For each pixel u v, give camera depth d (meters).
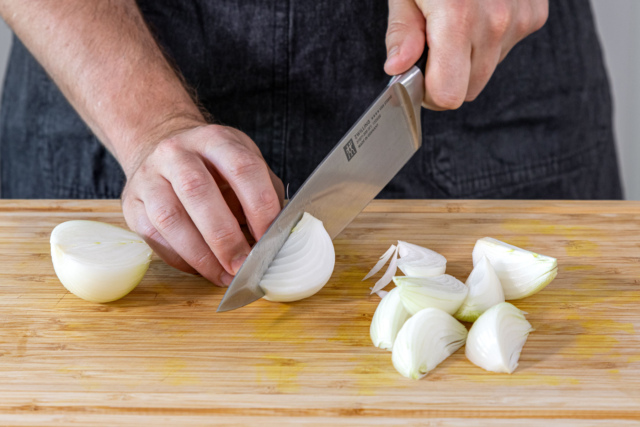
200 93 0.97
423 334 0.71
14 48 1.04
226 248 0.75
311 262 0.76
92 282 0.74
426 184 1.00
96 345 0.73
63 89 0.88
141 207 0.78
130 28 0.88
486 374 0.71
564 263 0.81
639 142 1.47
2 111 1.07
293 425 0.68
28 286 0.78
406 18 0.80
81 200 0.89
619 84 1.44
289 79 0.96
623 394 0.69
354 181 0.80
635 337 0.74
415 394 0.69
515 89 0.99
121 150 0.84
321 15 0.94
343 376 0.71
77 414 0.69
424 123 0.98
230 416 0.69
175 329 0.74
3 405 0.69
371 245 0.83
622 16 1.38
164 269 0.80
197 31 0.95
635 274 0.80
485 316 0.72
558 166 1.03
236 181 0.75
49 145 1.02
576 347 0.73
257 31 0.94
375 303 0.77
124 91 0.85
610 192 1.08
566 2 0.99
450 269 0.81
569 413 0.68
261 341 0.73
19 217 0.87
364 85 0.96
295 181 0.99
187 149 0.78
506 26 0.81
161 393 0.69
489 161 1.01
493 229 0.86
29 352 0.72
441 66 0.79
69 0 0.87
